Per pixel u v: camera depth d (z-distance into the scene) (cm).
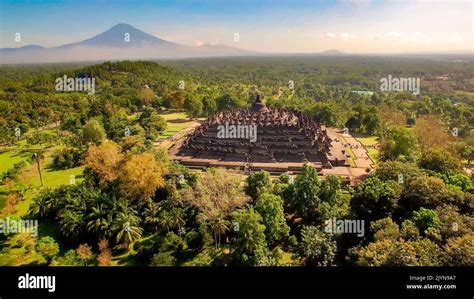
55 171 11831
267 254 6469
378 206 7406
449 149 12700
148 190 8188
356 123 17400
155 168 8612
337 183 8075
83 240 7356
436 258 5288
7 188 9956
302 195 7719
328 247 6269
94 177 9350
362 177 10581
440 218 6525
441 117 19862
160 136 16262
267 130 12825
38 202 8256
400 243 5503
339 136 16212
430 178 7700
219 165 11381
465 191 8162
